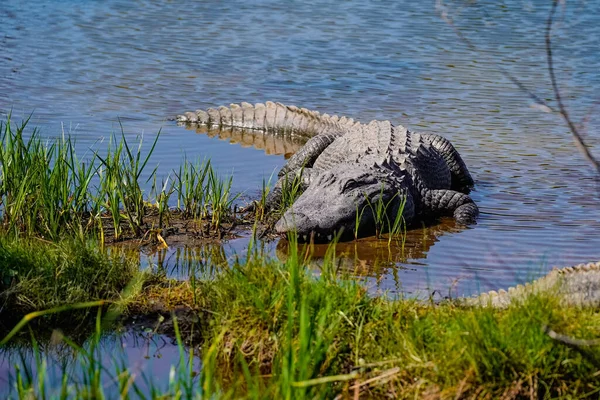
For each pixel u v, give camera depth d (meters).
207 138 38.22
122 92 43.66
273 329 18.56
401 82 46.97
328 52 53.62
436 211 29.81
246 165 34.38
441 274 23.31
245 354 18.48
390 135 32.34
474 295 20.73
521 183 31.91
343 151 32.34
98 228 26.14
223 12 65.69
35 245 22.69
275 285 19.42
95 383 15.31
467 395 16.52
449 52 53.59
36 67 47.72
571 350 16.61
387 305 19.27
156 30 58.94
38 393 16.59
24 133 35.16
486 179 32.50
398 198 28.34
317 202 27.23
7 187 25.78
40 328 20.11
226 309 19.45
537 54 52.66
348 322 18.25
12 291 20.22
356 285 19.45
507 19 62.62
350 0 71.12
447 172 32.62
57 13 63.62
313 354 16.34
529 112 41.22
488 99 43.50
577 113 40.75
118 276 21.67
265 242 26.09
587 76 47.50
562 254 24.72
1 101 40.34
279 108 40.56
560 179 32.19
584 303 18.88
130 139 35.91
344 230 26.92
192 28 59.88
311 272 20.36
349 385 17.41
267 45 55.28
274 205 29.19
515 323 17.33
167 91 44.47
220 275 20.94
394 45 55.44
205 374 16.58
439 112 41.28
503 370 16.52
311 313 18.02
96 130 36.62
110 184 26.08
